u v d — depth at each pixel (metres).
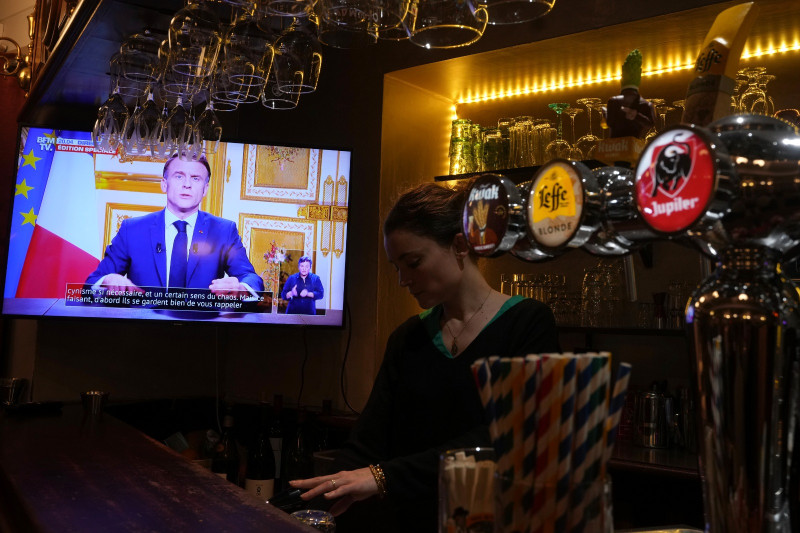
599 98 3.21
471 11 1.29
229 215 3.18
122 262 3.10
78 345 3.32
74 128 3.09
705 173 0.67
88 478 1.37
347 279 3.25
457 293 1.77
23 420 2.24
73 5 2.27
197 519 1.08
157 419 3.39
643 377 2.96
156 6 1.99
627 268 1.92
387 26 1.48
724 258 0.73
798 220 0.68
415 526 1.67
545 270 3.28
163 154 2.38
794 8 2.39
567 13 2.70
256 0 1.42
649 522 2.39
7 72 3.63
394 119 3.30
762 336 0.68
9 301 2.99
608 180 0.79
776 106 2.78
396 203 1.78
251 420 3.44
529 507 0.63
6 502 1.29
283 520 1.08
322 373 3.32
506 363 0.66
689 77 2.96
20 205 3.03
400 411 1.81
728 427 0.69
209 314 3.13
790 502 0.70
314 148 3.23
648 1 2.51
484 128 3.37
